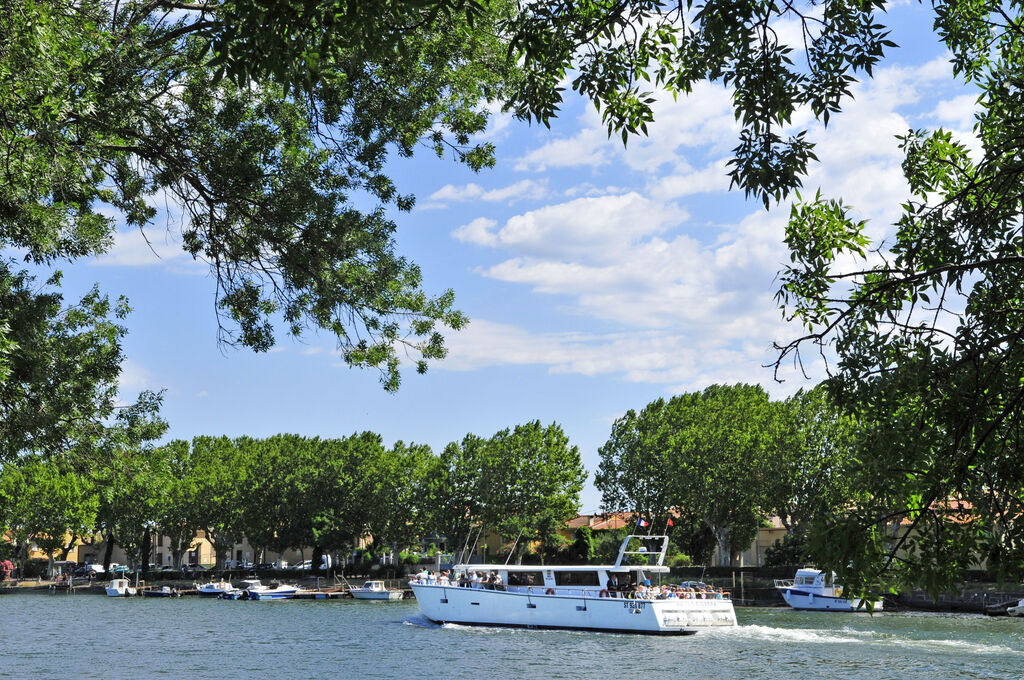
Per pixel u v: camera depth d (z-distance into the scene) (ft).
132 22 50.08
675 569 296.51
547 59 35.04
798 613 229.04
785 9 30.17
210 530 446.19
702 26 29.96
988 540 28.35
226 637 186.70
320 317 62.69
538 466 327.47
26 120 43.68
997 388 28.04
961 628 181.88
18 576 474.90
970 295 30.07
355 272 61.67
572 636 171.94
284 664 142.92
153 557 547.08
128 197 60.70
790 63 30.12
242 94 56.90
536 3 34.73
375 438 369.71
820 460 269.85
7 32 41.01
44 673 135.64
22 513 362.33
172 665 143.64
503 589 191.62
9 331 58.39
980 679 117.80
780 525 390.01
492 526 329.11
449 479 335.67
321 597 328.29
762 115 30.04
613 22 33.40
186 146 55.21
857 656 139.95
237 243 58.75
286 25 28.37
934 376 28.37
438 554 302.25
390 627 200.13
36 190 50.78
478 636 175.94
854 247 33.99
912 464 28.43
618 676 126.00
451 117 65.00
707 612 173.47
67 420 66.85
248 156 55.26
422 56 59.26
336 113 59.41
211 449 413.39
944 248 30.40
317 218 59.00
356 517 366.63
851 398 31.04
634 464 312.09
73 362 66.49
